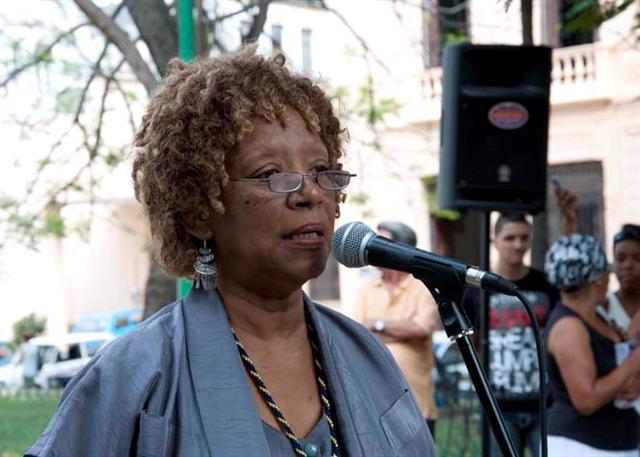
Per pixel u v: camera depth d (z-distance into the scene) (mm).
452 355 9648
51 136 10141
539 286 6031
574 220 6195
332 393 2277
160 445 2051
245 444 2061
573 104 17438
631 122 16922
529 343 5867
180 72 2314
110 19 8148
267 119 2205
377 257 2504
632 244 5609
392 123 16188
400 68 15758
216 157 2176
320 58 13672
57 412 2102
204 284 2281
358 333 2506
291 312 2314
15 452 9281
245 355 2215
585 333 4625
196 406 2100
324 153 2279
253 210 2188
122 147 9648
